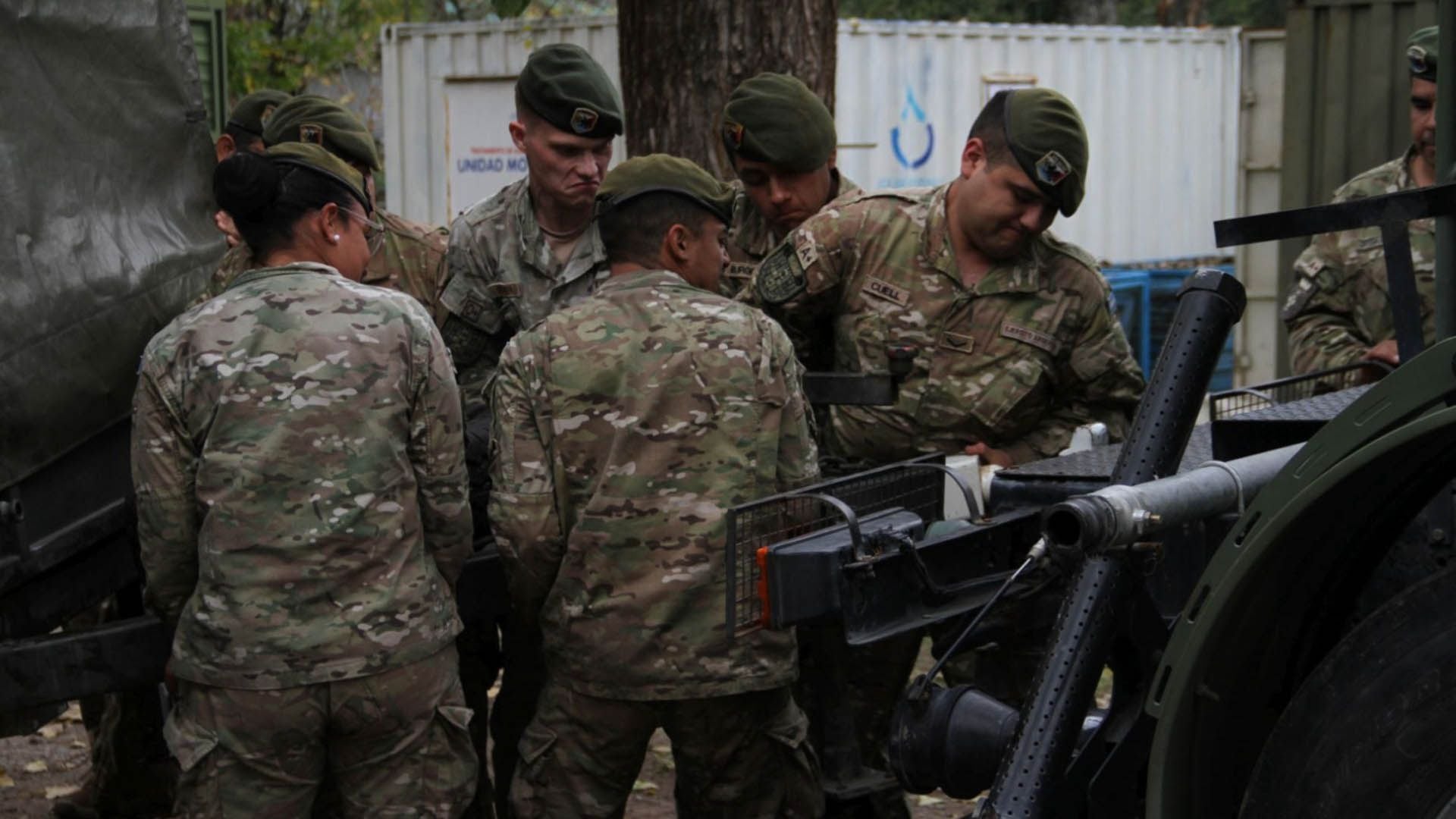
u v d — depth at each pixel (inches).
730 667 120.6
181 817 116.8
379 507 116.2
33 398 118.0
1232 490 97.3
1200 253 481.4
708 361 121.4
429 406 119.6
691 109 201.9
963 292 141.6
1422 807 82.1
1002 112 135.7
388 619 116.0
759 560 105.3
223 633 113.3
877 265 143.6
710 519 120.2
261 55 504.7
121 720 168.9
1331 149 338.6
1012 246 139.3
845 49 404.5
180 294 138.1
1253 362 455.2
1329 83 337.4
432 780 120.6
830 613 102.9
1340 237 176.7
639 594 120.1
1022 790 94.8
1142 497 92.5
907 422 143.5
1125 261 466.6
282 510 113.6
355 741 118.0
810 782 130.1
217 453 114.0
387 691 116.3
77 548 124.5
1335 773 84.8
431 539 122.0
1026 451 143.9
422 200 411.8
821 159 154.6
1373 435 81.8
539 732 126.8
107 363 127.2
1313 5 338.0
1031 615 112.4
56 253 121.9
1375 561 93.2
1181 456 102.5
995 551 113.2
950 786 106.0
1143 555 95.9
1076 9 699.4
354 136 156.6
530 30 390.9
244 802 114.8
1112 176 460.4
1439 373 79.6
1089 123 453.4
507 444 123.2
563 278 150.0
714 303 124.0
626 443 120.3
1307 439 106.9
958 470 118.0
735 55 200.4
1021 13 727.1
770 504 115.1
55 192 122.8
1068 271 141.9
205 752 114.5
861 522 108.3
